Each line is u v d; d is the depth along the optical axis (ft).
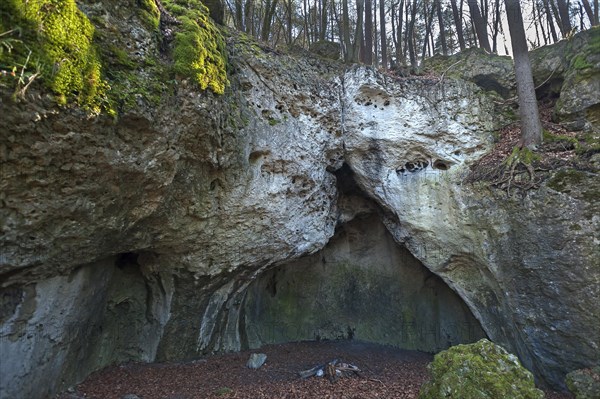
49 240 14.65
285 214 26.94
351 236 40.04
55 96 12.32
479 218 27.02
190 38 18.03
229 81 21.36
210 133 19.30
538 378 24.09
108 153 14.62
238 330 31.86
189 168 19.56
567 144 25.38
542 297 23.47
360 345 35.99
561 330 22.53
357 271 39.93
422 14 56.95
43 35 12.02
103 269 20.01
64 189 14.02
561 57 30.99
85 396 18.97
